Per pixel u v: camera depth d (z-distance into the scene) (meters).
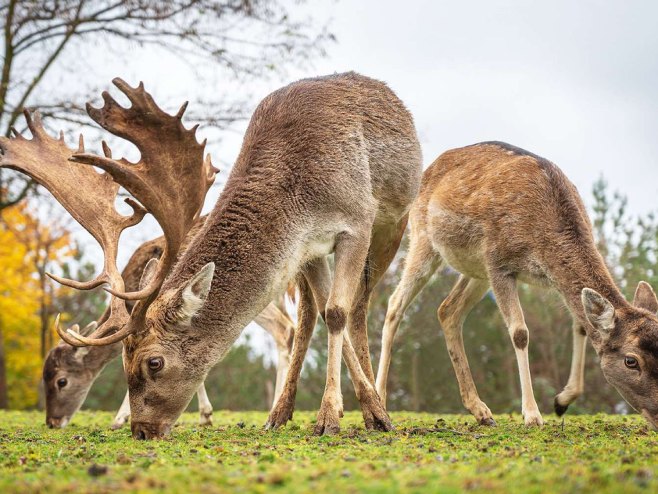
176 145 6.18
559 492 3.42
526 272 8.07
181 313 6.09
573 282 7.71
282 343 9.48
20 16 14.13
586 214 8.62
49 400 9.50
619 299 7.54
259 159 6.49
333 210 6.55
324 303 6.86
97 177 6.98
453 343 8.63
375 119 7.11
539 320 20.47
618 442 5.78
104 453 5.22
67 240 20.36
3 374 19.33
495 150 8.89
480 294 8.83
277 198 6.34
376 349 20.11
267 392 23.67
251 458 4.79
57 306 23.45
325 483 3.69
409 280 9.12
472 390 8.20
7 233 19.89
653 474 3.86
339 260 6.57
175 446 5.64
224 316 6.26
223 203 6.40
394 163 7.24
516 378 21.06
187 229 6.22
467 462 4.51
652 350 7.11
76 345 5.97
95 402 22.77
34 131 7.09
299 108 6.73
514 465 4.25
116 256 6.62
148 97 6.05
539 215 8.01
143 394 6.23
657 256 17.75
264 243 6.29
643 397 7.14
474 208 8.46
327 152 6.56
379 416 6.72
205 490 3.54
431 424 7.86
